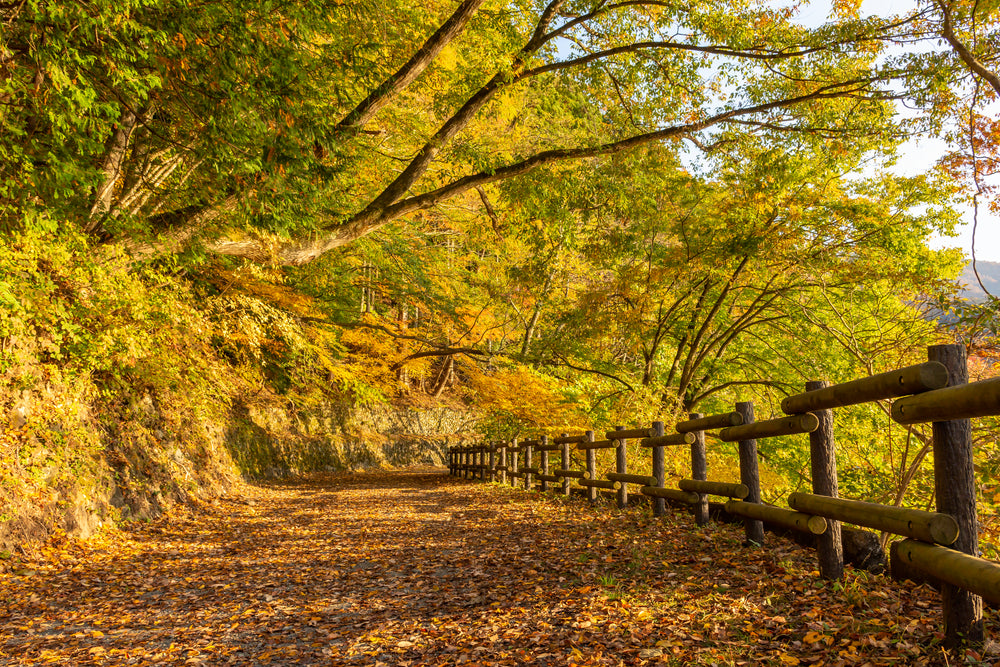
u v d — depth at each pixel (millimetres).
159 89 7109
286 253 11953
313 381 21750
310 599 5344
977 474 6918
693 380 21156
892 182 15578
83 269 7660
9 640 4465
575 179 15773
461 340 28469
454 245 26344
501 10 12820
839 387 3896
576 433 16625
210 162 8312
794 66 13875
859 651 3047
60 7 5406
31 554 6789
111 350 8383
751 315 19094
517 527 8430
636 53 14328
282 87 7141
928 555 2846
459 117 13500
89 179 6828
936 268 14984
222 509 12156
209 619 4871
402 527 9305
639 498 9750
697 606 4020
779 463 16266
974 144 10875
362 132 12586
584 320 17953
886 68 12445
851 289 15867
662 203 17797
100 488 8820
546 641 3727
